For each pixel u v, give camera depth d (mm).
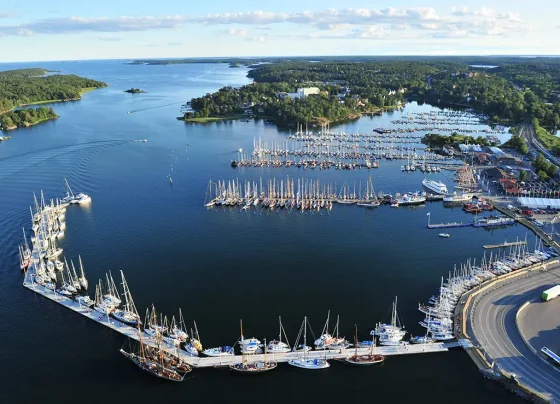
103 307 173875
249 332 158875
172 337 155750
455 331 154625
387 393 133250
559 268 194500
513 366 138500
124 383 138500
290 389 135500
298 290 184625
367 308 171875
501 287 180125
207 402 131250
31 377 141000
